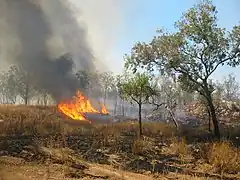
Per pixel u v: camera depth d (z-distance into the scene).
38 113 23.25
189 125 28.91
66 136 16.61
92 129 20.33
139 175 10.56
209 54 23.53
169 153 14.79
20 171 9.19
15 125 17.08
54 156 11.55
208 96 23.44
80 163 11.10
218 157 12.73
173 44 24.16
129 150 14.71
